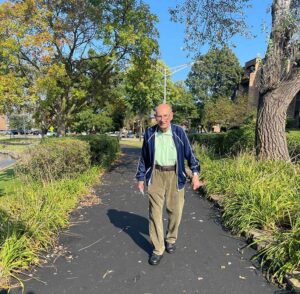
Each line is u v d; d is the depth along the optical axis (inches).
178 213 199.5
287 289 163.6
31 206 257.0
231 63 2308.1
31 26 573.6
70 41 623.5
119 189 397.4
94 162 550.9
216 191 333.4
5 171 711.1
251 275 178.1
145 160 198.8
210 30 468.4
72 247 217.3
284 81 386.0
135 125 3139.8
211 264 190.7
